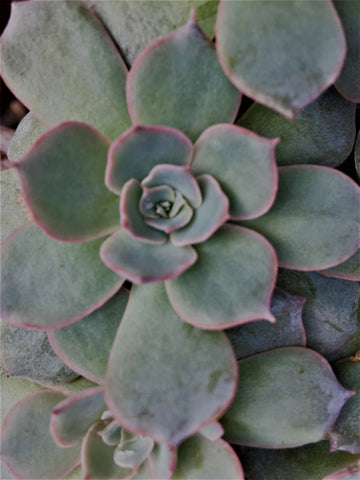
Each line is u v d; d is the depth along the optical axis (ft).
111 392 0.98
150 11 1.06
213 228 0.97
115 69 1.05
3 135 1.53
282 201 1.02
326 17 0.99
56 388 1.15
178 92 1.01
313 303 1.09
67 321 1.03
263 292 0.98
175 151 0.99
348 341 1.13
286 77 0.98
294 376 1.05
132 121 1.02
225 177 1.00
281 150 1.07
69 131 0.98
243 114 1.11
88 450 1.04
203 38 1.00
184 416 0.98
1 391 1.19
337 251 1.02
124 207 0.97
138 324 1.02
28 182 0.97
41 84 1.06
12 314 1.02
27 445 1.09
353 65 1.05
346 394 1.05
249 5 1.00
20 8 1.06
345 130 1.08
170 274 0.97
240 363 1.06
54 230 0.98
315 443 1.11
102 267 1.03
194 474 1.04
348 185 1.02
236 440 1.06
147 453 1.04
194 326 1.01
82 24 1.06
